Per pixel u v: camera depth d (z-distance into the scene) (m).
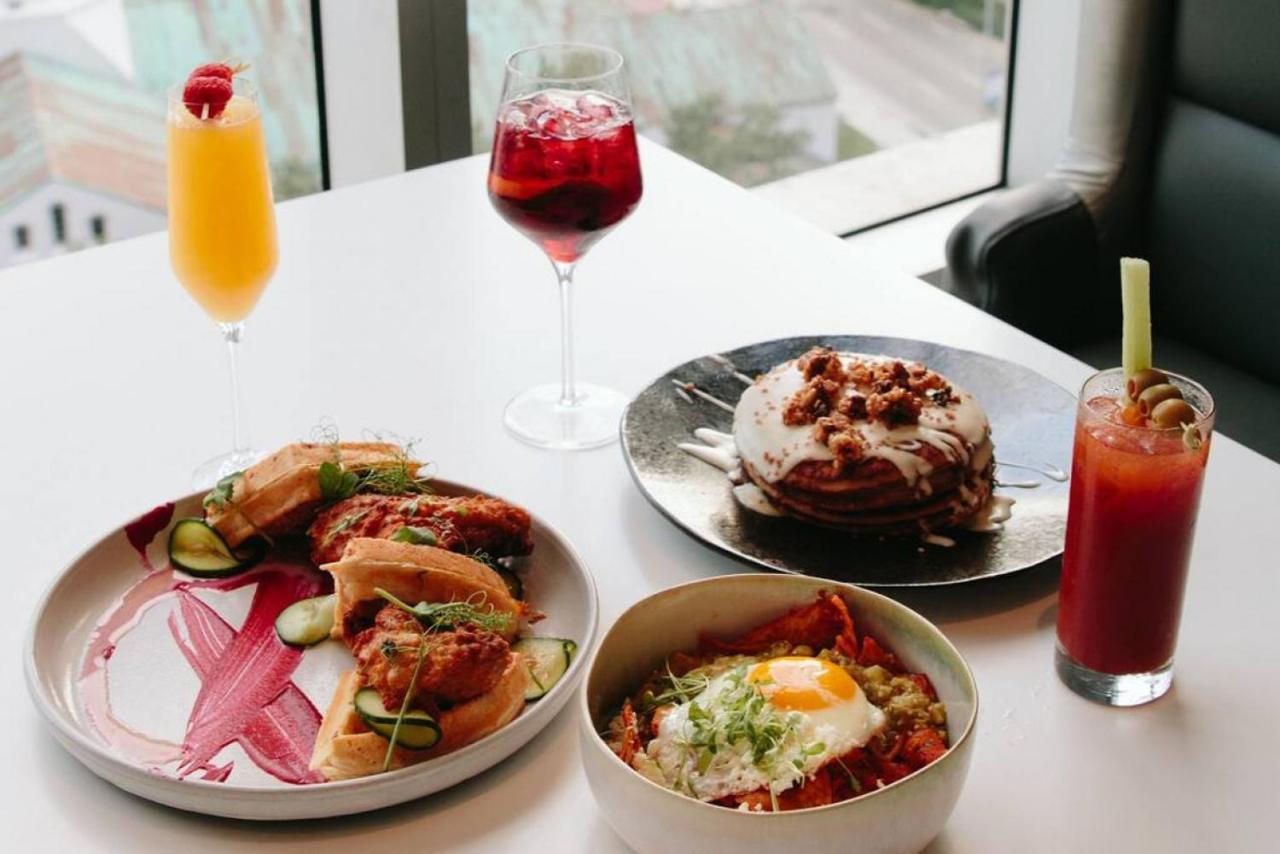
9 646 1.02
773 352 1.33
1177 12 2.07
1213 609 1.06
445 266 1.57
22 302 1.48
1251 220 2.01
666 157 1.84
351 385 1.34
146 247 1.60
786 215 1.70
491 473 1.22
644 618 0.93
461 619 0.94
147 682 0.97
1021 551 1.09
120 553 1.07
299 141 2.24
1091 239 2.07
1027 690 0.98
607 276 1.55
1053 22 2.66
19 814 0.88
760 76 2.57
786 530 1.11
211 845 0.86
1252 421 1.92
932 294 1.52
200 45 2.14
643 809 0.79
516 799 0.90
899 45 2.67
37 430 1.27
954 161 2.82
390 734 0.86
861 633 0.94
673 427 1.24
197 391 1.33
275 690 0.96
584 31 2.38
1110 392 0.97
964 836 0.87
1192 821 0.88
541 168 1.17
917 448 1.10
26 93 2.06
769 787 0.81
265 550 1.10
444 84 2.17
